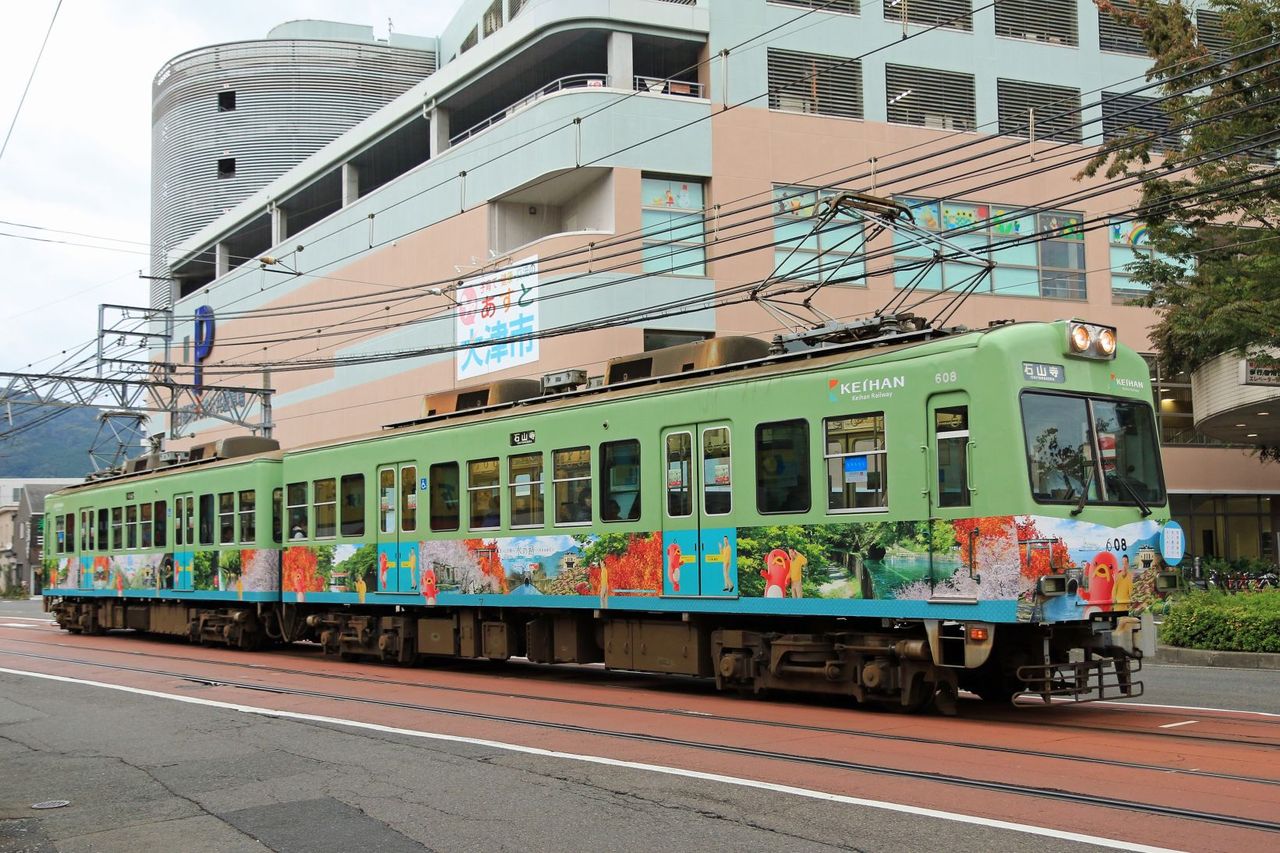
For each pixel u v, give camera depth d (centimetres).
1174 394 3453
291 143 5325
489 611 1634
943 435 1077
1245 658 1658
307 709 1254
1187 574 3119
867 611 1120
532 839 670
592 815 719
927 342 1109
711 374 1331
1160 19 2122
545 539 1485
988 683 1213
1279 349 2270
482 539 1585
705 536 1282
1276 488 3516
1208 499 3512
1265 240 1966
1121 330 3366
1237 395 2492
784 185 3059
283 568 2020
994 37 3303
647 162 2947
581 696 1329
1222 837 622
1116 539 1082
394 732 1066
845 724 1047
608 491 1405
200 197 5444
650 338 2934
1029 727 1019
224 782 873
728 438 1269
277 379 4312
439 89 3481
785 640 1216
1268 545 3547
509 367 3084
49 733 1153
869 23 3195
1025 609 1005
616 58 3003
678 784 793
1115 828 645
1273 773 791
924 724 1041
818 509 1171
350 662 1903
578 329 2225
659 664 1361
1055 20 3378
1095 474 1086
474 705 1251
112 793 851
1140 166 3294
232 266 5212
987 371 1048
